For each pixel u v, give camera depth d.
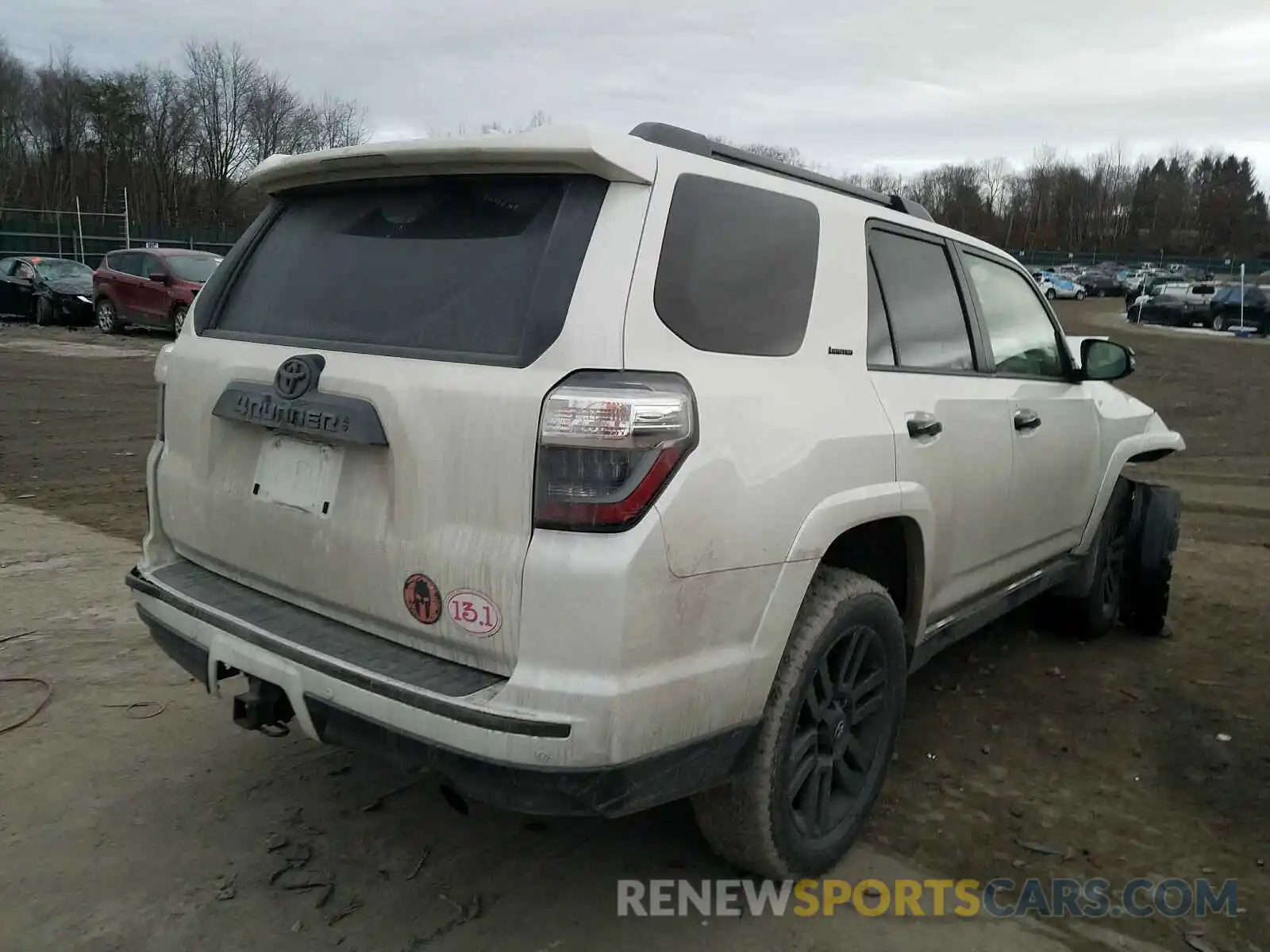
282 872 2.88
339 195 2.87
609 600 2.11
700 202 2.52
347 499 2.47
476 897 2.80
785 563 2.49
